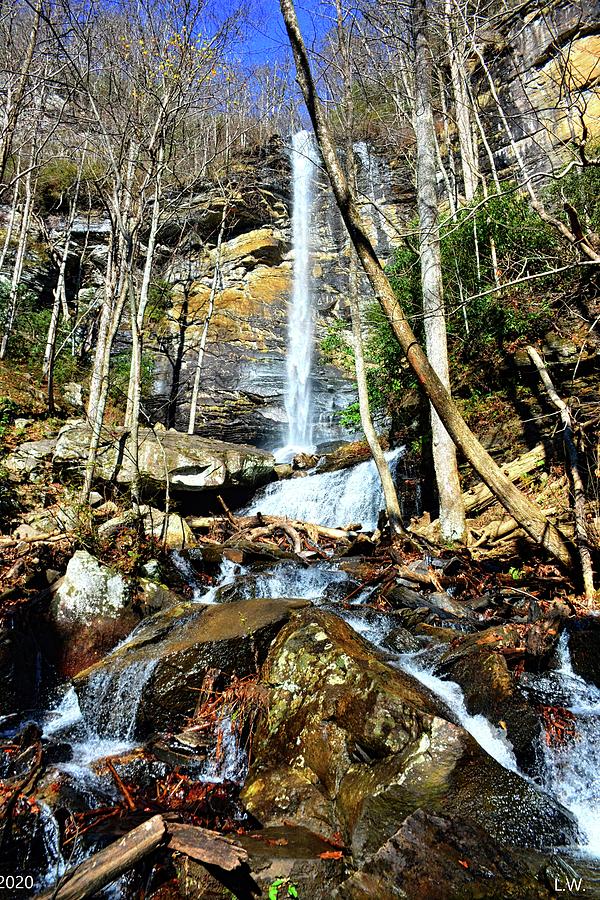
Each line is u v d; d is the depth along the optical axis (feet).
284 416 54.85
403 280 38.50
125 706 15.43
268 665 14.89
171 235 60.13
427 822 9.61
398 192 61.67
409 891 8.41
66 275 58.59
